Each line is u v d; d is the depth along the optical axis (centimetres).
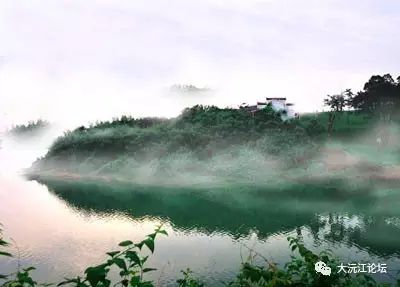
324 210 6075
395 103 13425
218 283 3173
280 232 4912
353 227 5091
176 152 9950
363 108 14525
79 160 11100
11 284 427
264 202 6675
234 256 3962
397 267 3403
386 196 6944
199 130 10844
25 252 4175
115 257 401
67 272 3572
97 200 7300
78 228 5322
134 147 10556
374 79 14512
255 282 521
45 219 5888
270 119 11325
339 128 13462
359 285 595
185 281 578
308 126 11525
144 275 3356
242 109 12912
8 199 7556
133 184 8712
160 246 4375
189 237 4762
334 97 14662
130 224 5528
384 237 4600
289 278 522
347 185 7856
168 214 6053
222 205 6550
